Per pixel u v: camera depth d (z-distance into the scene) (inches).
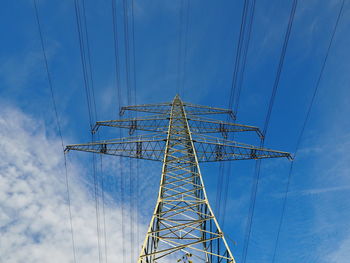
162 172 559.8
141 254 376.2
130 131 914.1
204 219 431.8
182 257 419.8
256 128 866.8
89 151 740.7
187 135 721.0
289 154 721.6
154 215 453.7
